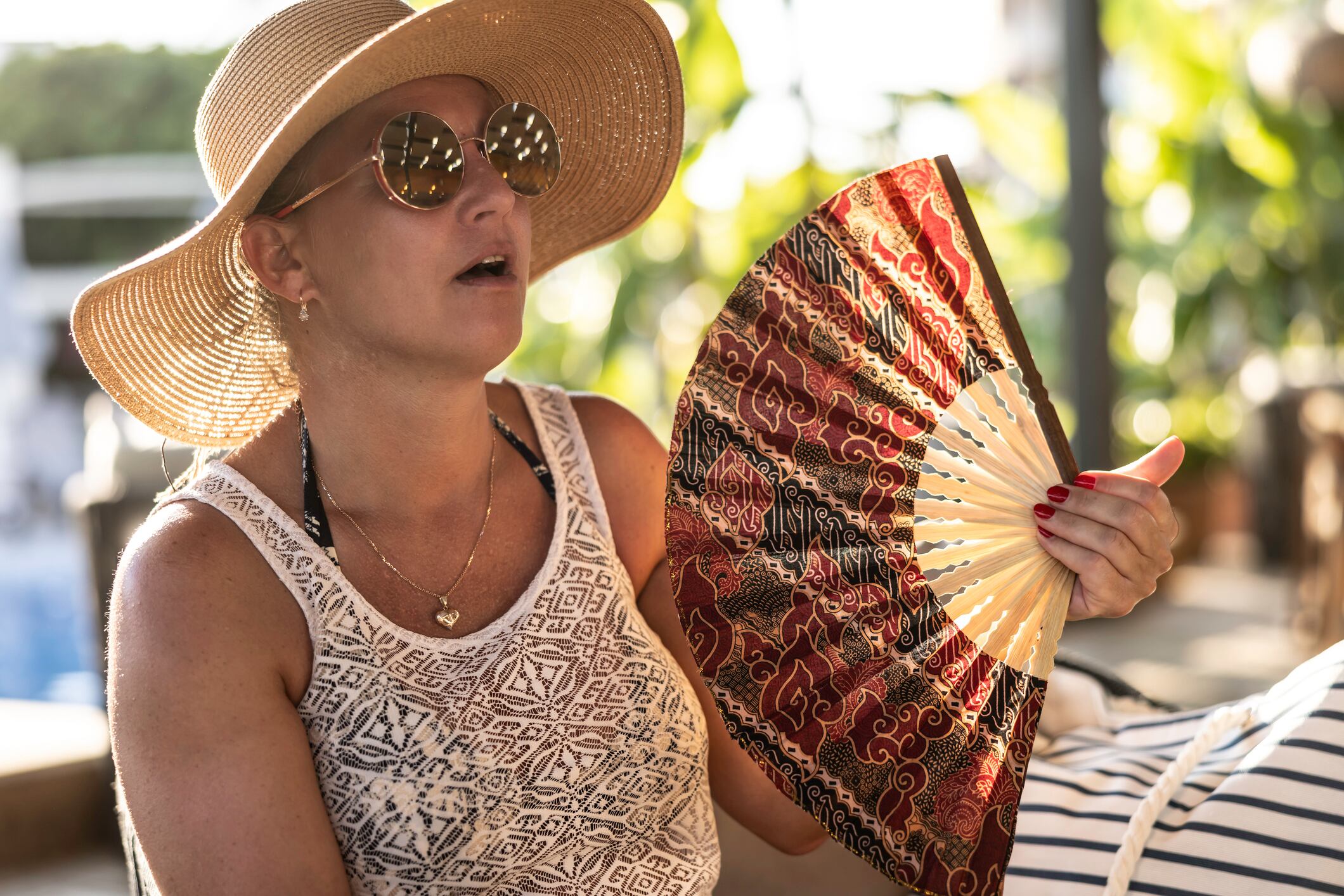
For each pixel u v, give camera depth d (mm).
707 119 4258
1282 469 6539
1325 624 4906
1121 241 7004
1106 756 1639
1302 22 6336
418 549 1438
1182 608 5961
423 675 1356
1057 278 6391
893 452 1374
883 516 1386
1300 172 6641
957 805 1391
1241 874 1379
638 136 1688
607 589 1474
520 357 4848
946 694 1390
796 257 1368
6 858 3018
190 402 1587
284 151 1287
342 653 1334
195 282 1478
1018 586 1379
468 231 1337
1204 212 6914
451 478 1444
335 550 1402
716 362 1390
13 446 5832
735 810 1640
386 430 1406
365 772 1327
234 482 1392
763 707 1407
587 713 1407
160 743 1235
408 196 1303
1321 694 1442
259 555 1347
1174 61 6629
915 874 1397
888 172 1334
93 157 5934
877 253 1350
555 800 1386
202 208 5980
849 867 1744
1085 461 5750
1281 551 6625
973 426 1351
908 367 1358
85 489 3172
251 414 1645
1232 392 7082
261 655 1298
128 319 1457
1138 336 7074
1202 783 1490
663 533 1645
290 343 1449
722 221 4512
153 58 6004
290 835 1245
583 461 1582
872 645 1397
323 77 1363
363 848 1335
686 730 1477
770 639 1407
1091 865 1481
